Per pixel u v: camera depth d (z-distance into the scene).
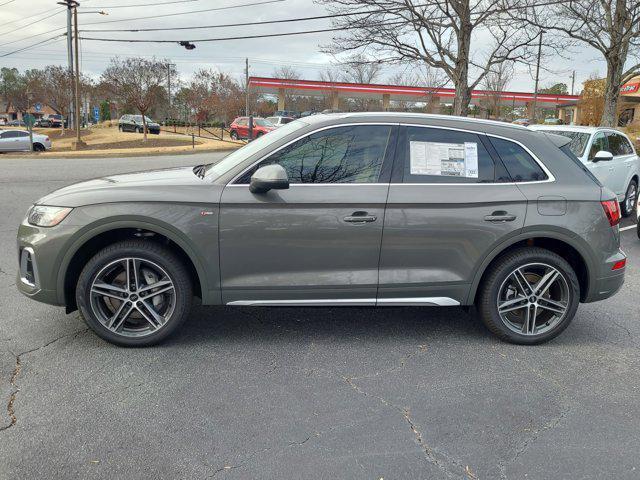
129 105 38.94
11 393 3.44
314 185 4.05
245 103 58.28
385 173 4.14
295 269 4.09
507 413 3.38
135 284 4.06
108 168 19.88
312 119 4.31
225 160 4.54
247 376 3.76
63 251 3.92
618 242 4.48
